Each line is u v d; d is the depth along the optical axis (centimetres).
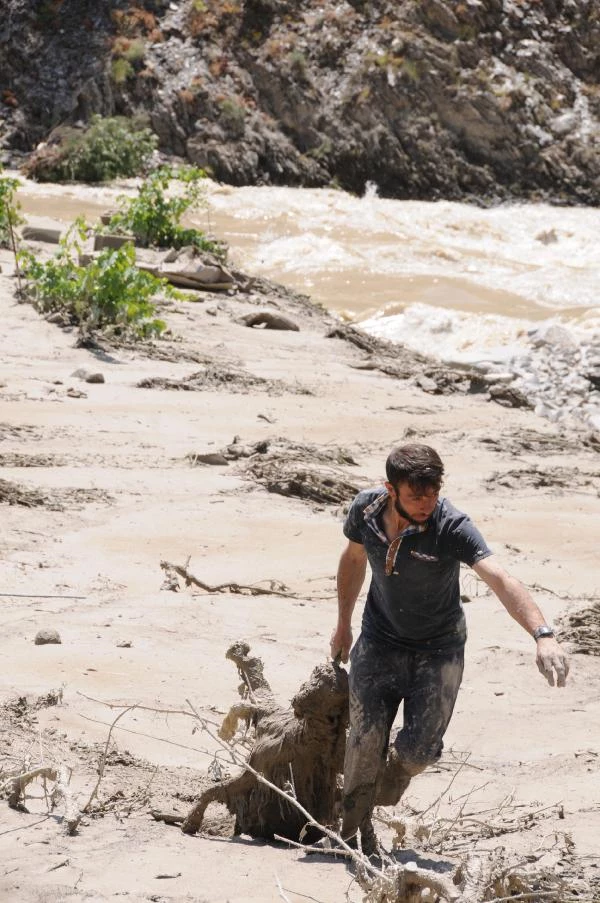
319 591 2353
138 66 10788
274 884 1081
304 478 3145
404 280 7600
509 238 9094
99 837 1191
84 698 1672
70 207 8906
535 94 10894
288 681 1797
